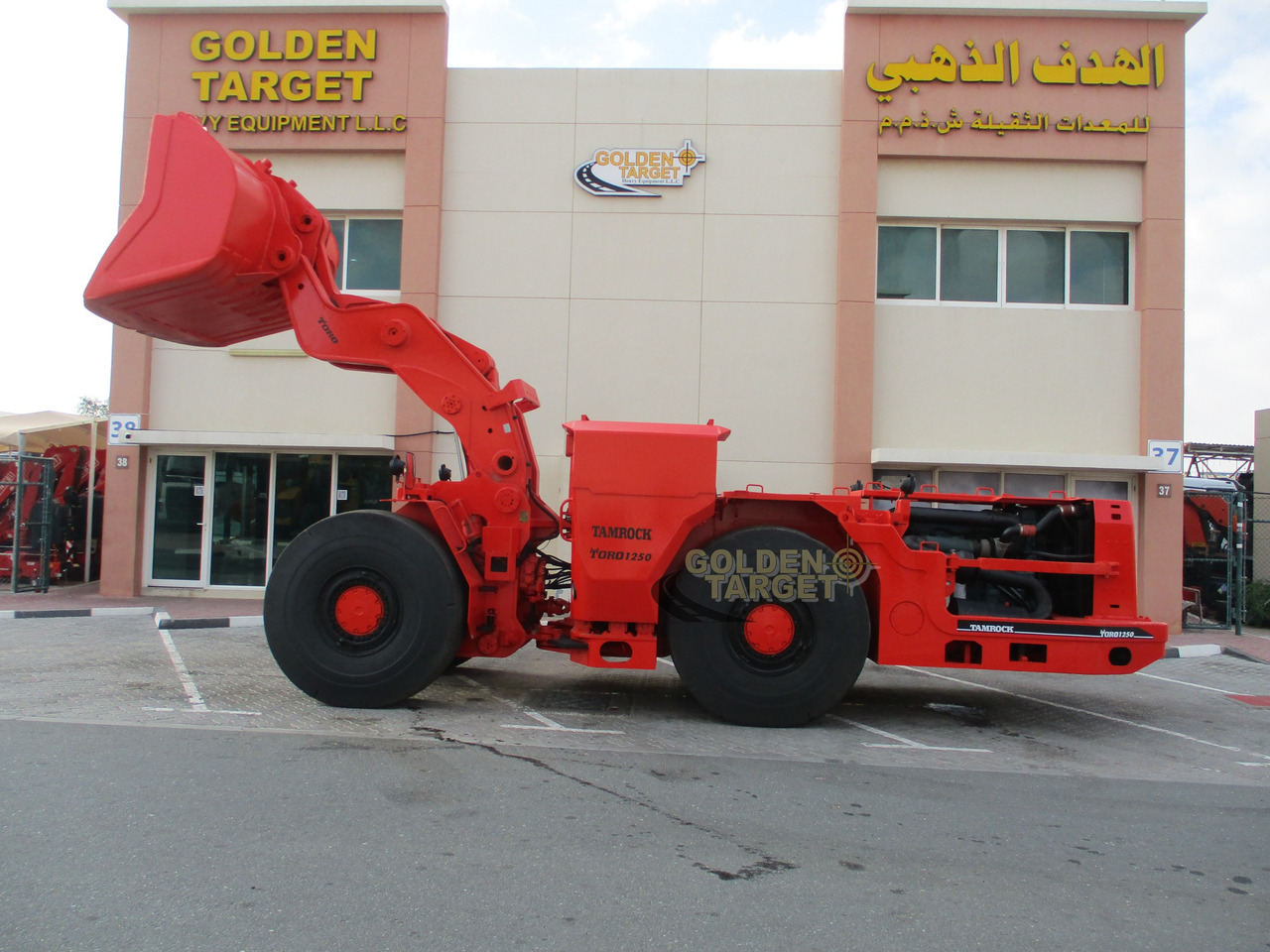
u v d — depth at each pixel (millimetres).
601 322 12656
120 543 13156
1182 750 6285
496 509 6742
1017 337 12578
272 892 3428
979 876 3855
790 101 12688
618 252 12688
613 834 4172
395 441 12797
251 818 4207
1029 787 5203
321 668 6414
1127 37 12461
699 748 5816
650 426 6617
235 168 6363
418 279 12656
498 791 4723
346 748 5434
